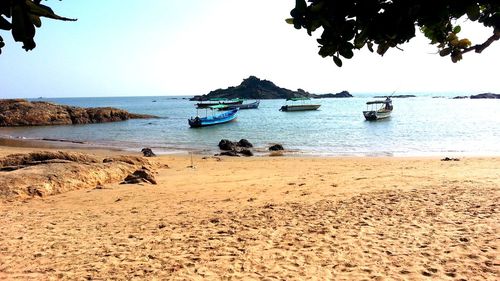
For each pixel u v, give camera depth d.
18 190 13.60
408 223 9.23
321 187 14.48
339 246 7.92
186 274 6.87
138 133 48.69
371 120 61.91
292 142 37.62
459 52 2.02
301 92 186.50
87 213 11.51
